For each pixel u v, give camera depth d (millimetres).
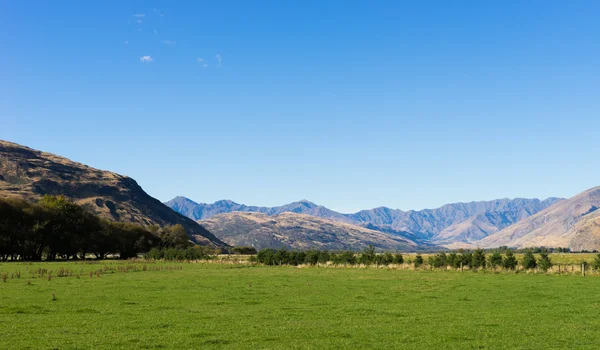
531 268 95875
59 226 164125
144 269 99562
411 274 90375
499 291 57469
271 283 68375
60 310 40688
